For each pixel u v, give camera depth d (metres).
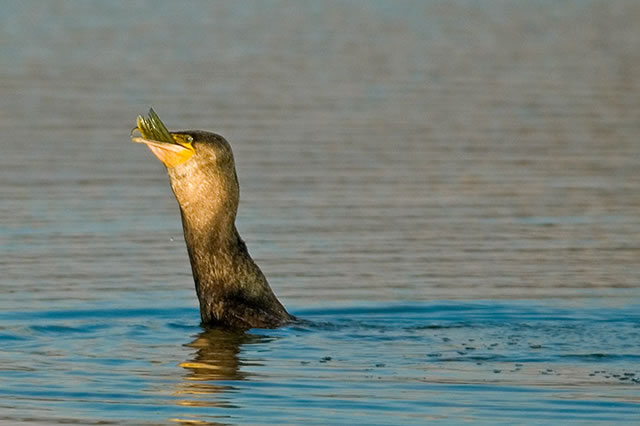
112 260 27.30
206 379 19.12
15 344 21.30
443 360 20.14
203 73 50.31
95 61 52.66
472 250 28.31
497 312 23.67
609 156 37.69
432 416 17.45
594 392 18.38
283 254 27.89
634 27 65.19
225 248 22.19
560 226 30.48
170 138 21.64
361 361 20.05
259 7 70.62
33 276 25.92
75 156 37.19
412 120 42.34
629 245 28.81
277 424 17.20
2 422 17.25
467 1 75.12
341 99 45.53
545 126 41.66
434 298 24.66
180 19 65.56
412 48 57.47
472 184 34.31
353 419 17.36
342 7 71.31
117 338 21.72
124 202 32.44
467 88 48.09
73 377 19.30
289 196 33.03
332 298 24.59
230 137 39.16
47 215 30.92
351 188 33.72
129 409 17.86
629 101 45.62
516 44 59.22
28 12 66.44
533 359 20.19
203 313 22.45
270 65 52.41
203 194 21.88
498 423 17.16
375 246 28.55
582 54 56.38
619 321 23.00
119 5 70.25
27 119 41.75
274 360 20.19
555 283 25.77
